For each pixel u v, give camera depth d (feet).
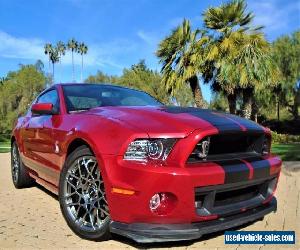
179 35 65.87
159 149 10.02
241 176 10.58
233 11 62.75
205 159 10.41
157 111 11.64
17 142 18.48
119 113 11.71
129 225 10.10
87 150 11.49
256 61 61.82
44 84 166.81
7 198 16.90
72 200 12.19
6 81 168.35
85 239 11.66
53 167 13.87
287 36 117.29
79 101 14.52
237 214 11.12
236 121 11.62
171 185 9.61
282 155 33.53
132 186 9.80
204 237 11.87
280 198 17.02
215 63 63.16
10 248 11.09
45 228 12.81
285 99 119.75
